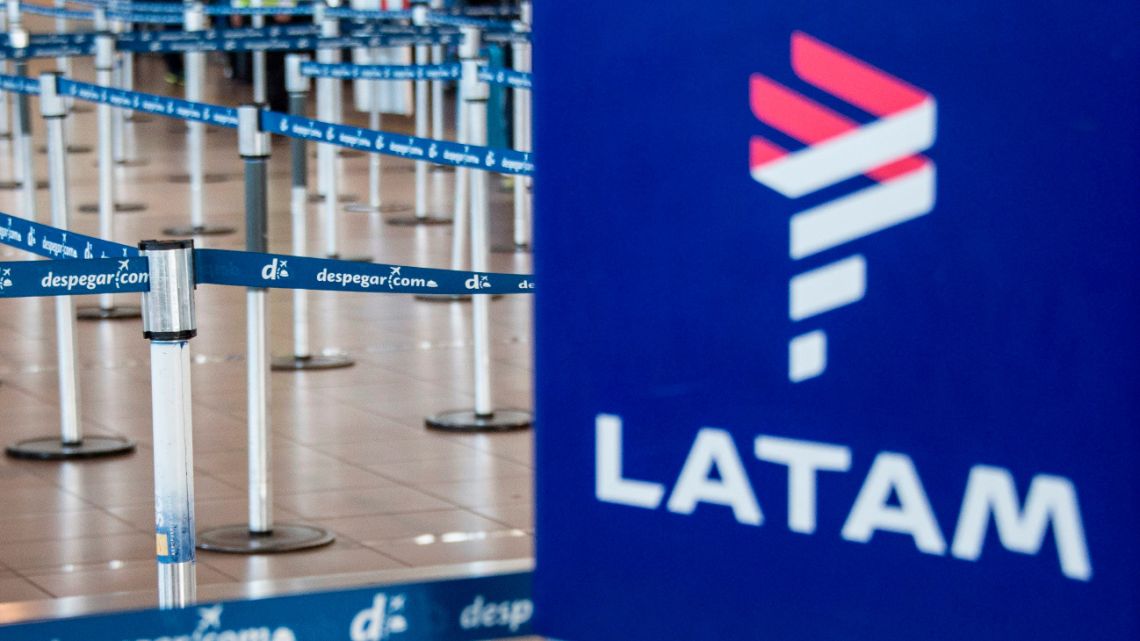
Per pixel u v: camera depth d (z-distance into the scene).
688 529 2.25
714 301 2.17
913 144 2.00
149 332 4.00
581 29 2.21
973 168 1.97
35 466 7.62
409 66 10.91
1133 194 1.88
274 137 21.23
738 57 2.09
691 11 2.12
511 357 10.03
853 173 2.04
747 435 2.18
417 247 13.41
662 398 2.24
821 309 2.09
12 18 16.78
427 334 10.65
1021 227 1.95
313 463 7.72
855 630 2.15
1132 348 1.91
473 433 8.29
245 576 6.13
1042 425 1.98
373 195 15.62
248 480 7.20
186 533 4.02
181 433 4.01
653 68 2.16
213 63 29.64
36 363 9.63
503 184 17.77
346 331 10.70
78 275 4.43
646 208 2.19
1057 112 1.91
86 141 20.03
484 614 2.93
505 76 8.39
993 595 2.04
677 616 2.28
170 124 22.62
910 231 2.02
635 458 2.28
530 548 6.49
